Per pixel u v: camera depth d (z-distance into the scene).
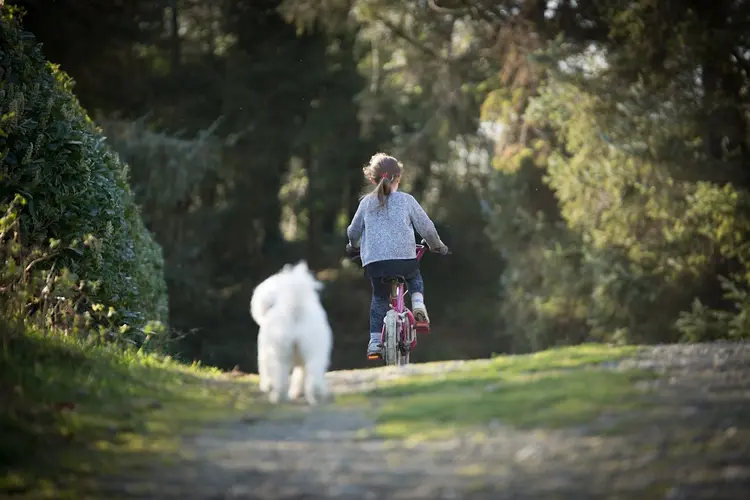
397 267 9.52
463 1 24.41
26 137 9.42
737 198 16.92
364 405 6.41
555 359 7.83
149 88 36.47
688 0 18.95
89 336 8.71
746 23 18.44
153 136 30.08
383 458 5.01
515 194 25.92
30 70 10.09
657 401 5.92
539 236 24.84
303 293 6.60
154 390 7.03
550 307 22.44
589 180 18.86
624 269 18.66
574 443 5.11
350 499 4.39
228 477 4.75
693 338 16.91
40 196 9.45
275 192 40.72
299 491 4.52
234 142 38.66
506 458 4.93
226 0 38.78
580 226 20.61
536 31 22.50
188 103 37.69
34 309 9.14
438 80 27.75
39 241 9.26
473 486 4.52
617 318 19.00
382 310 9.76
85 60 34.12
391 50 28.48
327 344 6.68
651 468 4.68
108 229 9.96
